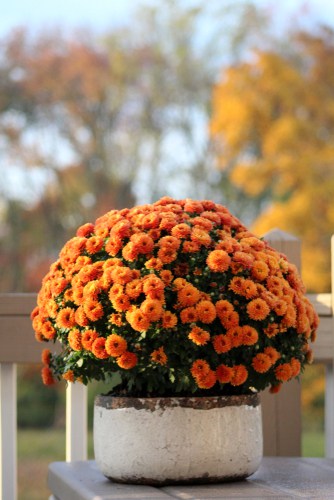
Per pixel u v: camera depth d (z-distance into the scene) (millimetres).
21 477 8773
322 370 9141
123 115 13594
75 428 1783
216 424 1335
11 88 13375
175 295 1328
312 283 9531
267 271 1371
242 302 1348
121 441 1346
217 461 1333
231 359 1343
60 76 13500
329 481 1373
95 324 1347
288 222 9625
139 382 1347
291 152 9891
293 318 1362
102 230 1413
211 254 1331
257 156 10766
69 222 13078
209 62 13492
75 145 13492
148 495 1248
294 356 1408
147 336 1312
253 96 10188
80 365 1360
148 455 1329
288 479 1393
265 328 1348
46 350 1476
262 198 12516
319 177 9742
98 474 1475
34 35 13648
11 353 1787
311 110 10211
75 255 1396
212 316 1296
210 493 1257
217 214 1457
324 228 9648
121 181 13484
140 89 13641
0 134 13180
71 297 1365
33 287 12430
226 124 10352
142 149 13523
